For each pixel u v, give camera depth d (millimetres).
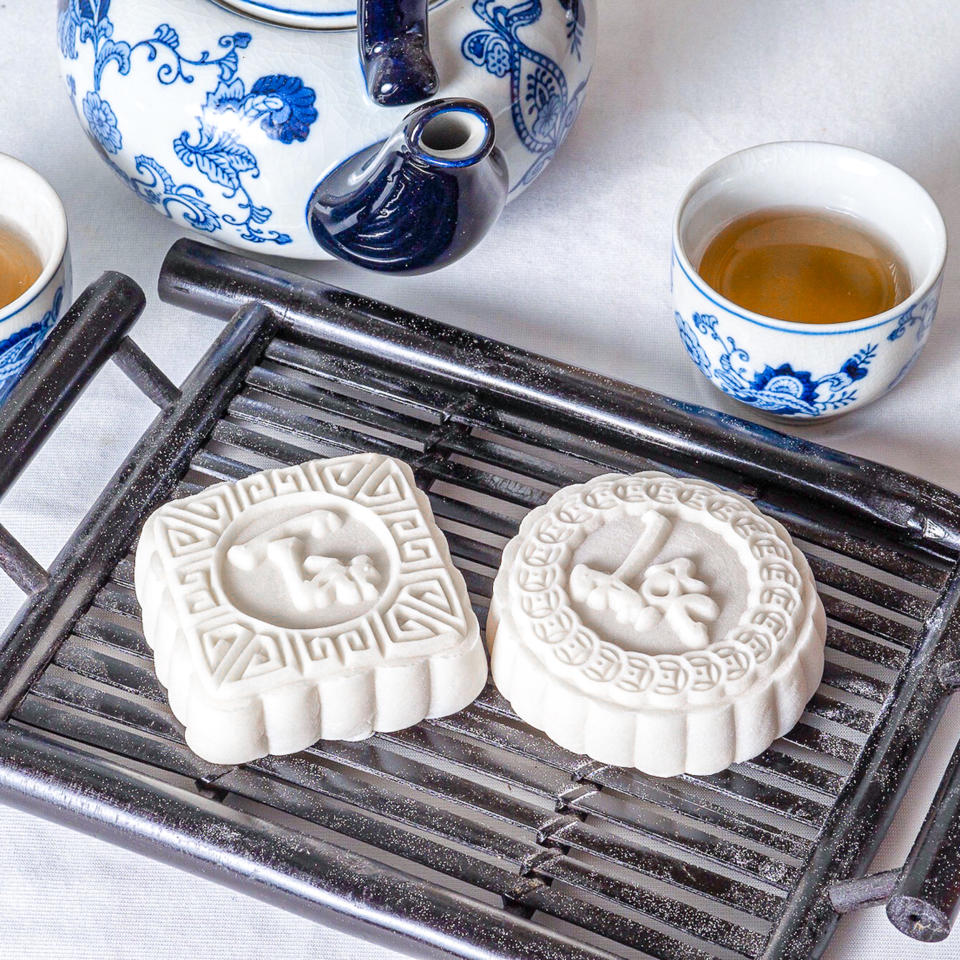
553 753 643
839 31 811
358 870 620
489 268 751
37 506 703
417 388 701
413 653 634
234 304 714
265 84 686
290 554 644
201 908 643
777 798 636
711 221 709
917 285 695
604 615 640
